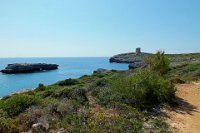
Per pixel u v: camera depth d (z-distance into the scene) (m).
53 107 11.35
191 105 16.72
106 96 14.12
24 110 11.56
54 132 9.09
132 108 12.51
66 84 33.88
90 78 40.72
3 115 10.48
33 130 9.24
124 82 15.66
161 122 11.65
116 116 10.71
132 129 9.80
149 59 24.55
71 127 9.56
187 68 40.75
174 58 105.50
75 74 100.81
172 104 15.99
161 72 23.33
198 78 31.05
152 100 15.30
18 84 66.75
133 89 14.56
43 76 91.88
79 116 10.58
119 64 177.38
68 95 14.34
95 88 16.91
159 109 14.27
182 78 31.36
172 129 11.01
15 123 9.76
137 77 16.34
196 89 23.16
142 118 11.78
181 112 14.40
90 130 9.25
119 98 13.90
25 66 110.56
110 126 9.49
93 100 14.21
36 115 10.50
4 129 9.09
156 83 16.39
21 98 12.08
